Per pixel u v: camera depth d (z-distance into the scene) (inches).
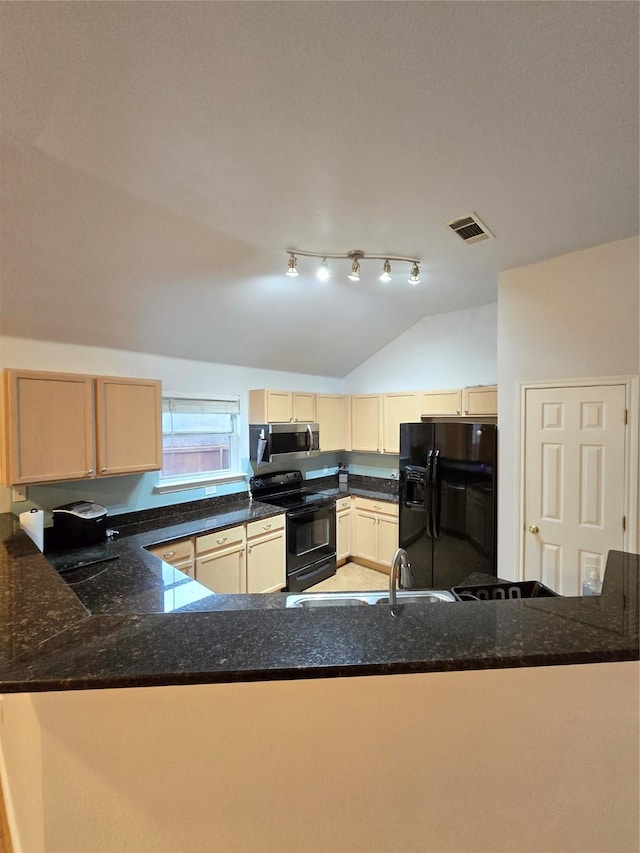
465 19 37.7
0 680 26.7
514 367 107.1
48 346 104.3
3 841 48.1
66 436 95.3
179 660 28.5
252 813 30.2
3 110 49.7
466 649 30.0
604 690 31.9
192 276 98.8
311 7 36.5
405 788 30.8
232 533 126.3
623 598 39.6
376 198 71.9
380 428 175.2
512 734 31.2
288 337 147.1
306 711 29.9
